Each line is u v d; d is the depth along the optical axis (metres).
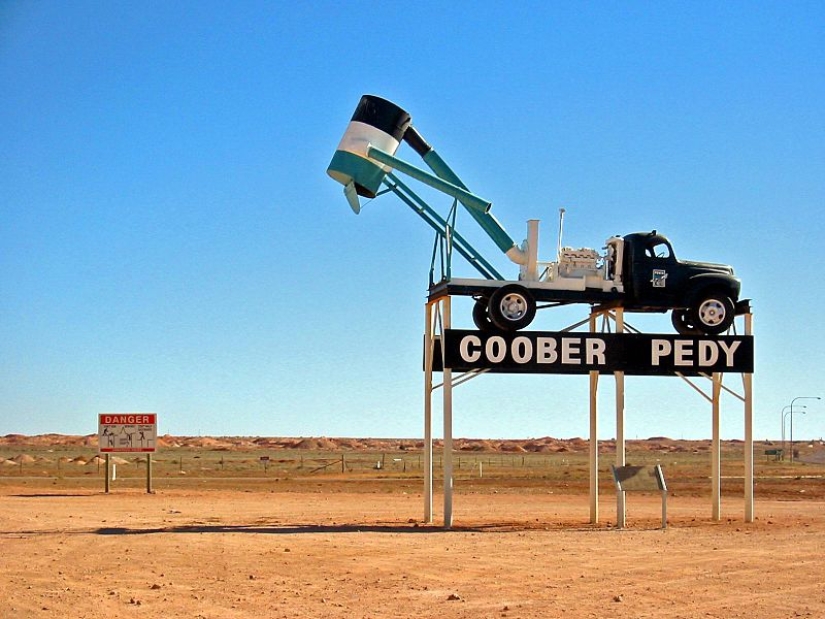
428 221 25.41
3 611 13.75
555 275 25.03
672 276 24.95
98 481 46.22
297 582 16.14
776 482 50.00
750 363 25.48
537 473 64.00
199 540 21.17
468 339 24.02
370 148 24.55
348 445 187.25
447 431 24.28
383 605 14.36
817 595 15.29
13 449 142.75
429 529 24.20
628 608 14.23
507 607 14.24
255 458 106.94
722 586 15.98
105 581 16.12
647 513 30.17
